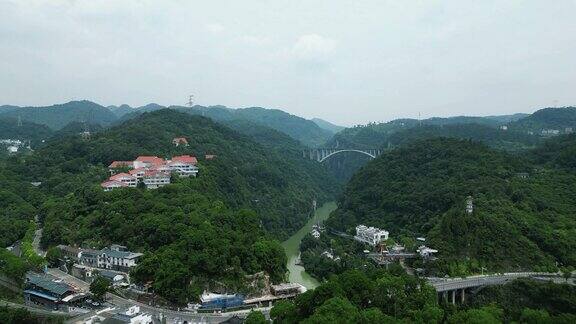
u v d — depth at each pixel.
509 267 192.62
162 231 173.38
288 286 169.50
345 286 137.50
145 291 154.50
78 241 188.38
